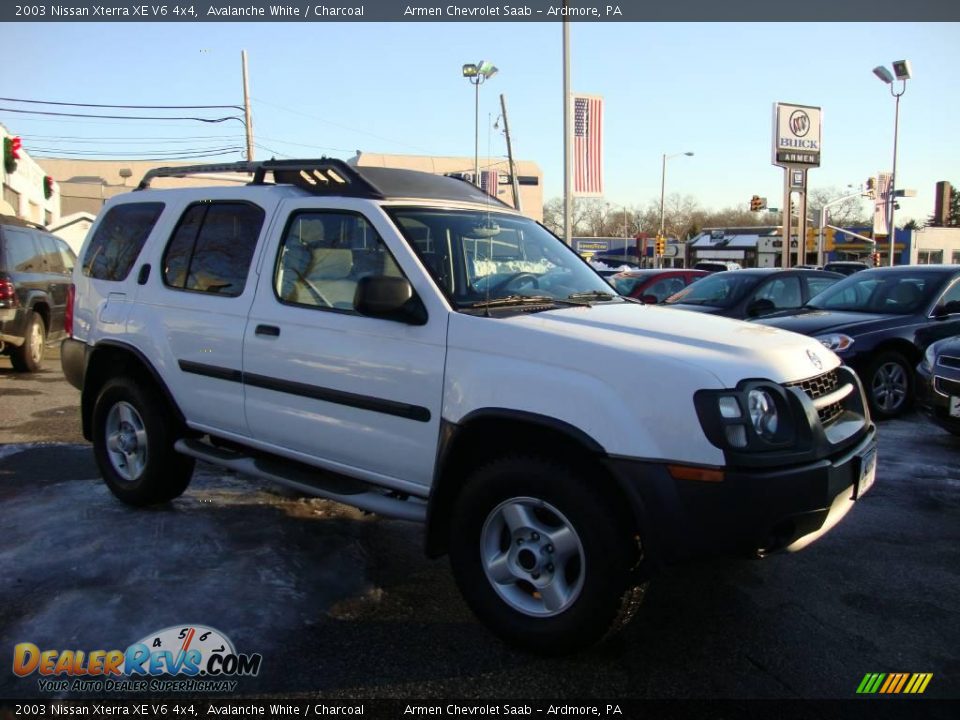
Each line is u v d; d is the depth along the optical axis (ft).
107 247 17.17
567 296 13.28
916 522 16.05
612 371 9.86
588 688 9.86
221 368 14.12
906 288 28.19
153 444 15.57
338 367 12.31
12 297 32.76
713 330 11.44
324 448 12.80
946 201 213.05
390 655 10.57
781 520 9.51
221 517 15.80
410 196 13.29
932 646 11.03
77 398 28.76
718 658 10.63
